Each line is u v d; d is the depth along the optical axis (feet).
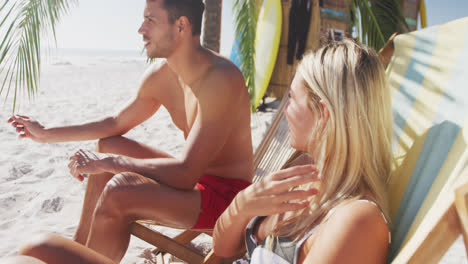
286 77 24.16
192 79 5.10
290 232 3.03
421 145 3.67
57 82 35.55
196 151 4.85
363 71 2.92
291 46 23.39
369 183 2.91
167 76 5.73
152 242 4.64
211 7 15.70
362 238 2.50
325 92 2.96
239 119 5.43
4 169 11.32
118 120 6.05
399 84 4.44
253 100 15.23
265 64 23.49
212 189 5.20
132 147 5.91
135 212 4.47
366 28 14.57
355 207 2.63
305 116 3.21
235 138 5.52
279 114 7.50
